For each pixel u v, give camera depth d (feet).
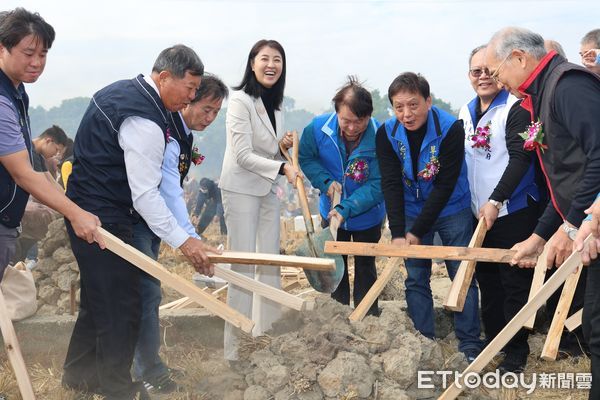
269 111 15.43
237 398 12.34
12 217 11.80
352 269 25.68
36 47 11.13
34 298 16.39
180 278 11.28
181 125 13.10
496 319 15.38
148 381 13.51
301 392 11.53
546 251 12.85
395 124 14.64
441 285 21.48
